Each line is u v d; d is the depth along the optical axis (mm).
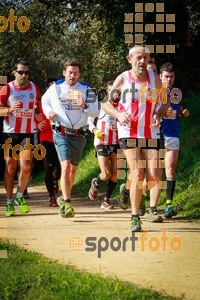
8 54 28859
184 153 20469
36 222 15055
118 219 15492
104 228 13828
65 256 10820
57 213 17062
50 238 12609
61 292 8320
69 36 30828
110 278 8922
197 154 19766
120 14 26281
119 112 12805
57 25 29406
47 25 29250
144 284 8836
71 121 15250
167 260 10453
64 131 15281
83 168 27453
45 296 8188
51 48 30828
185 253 11008
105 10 27672
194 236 12719
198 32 25703
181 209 16516
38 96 16312
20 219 15758
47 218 15820
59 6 29156
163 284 8875
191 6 24359
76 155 15562
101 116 17344
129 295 8055
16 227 14250
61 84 15336
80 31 30328
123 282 8742
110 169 17797
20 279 8867
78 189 24641
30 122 16297
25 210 17016
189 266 10016
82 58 32719
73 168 15773
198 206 16312
